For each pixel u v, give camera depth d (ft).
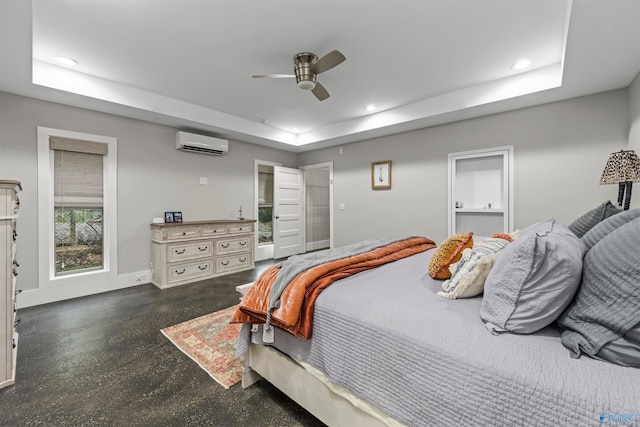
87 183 11.30
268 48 8.03
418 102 11.92
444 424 2.92
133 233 12.35
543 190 10.30
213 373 6.00
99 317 8.88
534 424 2.39
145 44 7.82
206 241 13.34
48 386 5.53
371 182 15.49
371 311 3.82
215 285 12.33
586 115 9.48
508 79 9.69
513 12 6.44
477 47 7.92
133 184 12.34
